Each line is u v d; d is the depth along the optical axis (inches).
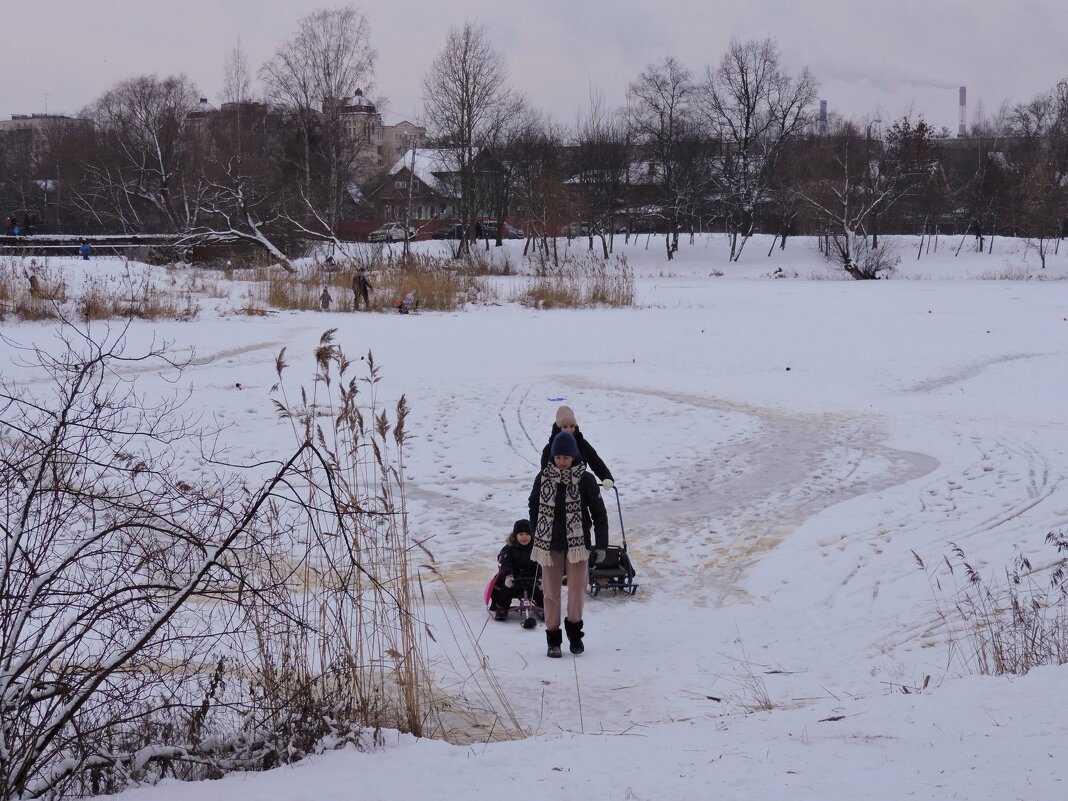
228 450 515.2
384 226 2849.4
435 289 1558.8
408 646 211.9
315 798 147.9
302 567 289.4
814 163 2965.1
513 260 2940.5
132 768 162.2
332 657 205.8
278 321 1242.6
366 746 182.1
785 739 174.2
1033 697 191.0
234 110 2800.2
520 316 1422.2
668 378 836.0
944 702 193.0
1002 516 413.1
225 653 212.7
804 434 611.8
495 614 310.3
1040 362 912.9
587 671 257.4
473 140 2743.6
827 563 362.6
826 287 2191.2
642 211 3361.2
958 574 337.7
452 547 388.2
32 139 3937.0
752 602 327.6
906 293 1940.2
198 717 176.7
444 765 166.7
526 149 3075.8
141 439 507.8
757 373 866.8
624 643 286.5
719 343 1082.1
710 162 3142.2
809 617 308.5
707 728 190.9
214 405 639.1
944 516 419.5
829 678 248.4
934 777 142.6
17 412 508.4
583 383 805.2
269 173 2519.7
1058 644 250.4
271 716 182.1
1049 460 514.9
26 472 180.4
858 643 281.4
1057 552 353.7
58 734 160.7
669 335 1162.6
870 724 179.6
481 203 2955.2
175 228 2586.1
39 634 163.3
